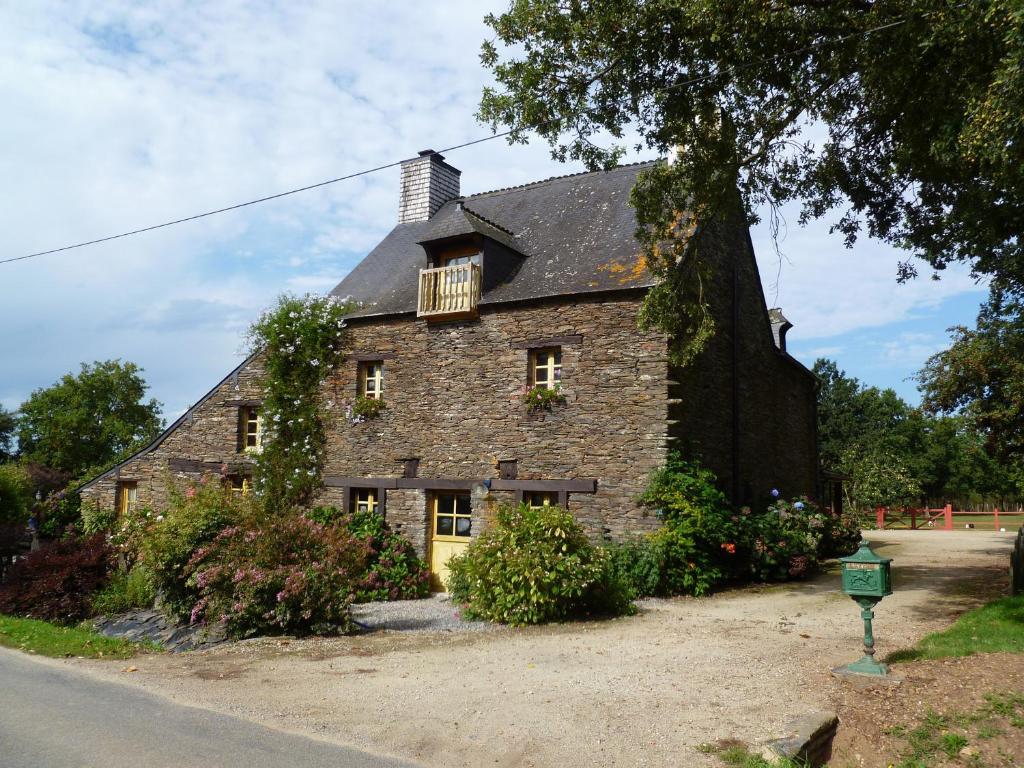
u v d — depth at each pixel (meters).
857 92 8.98
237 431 16.09
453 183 19.02
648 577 10.81
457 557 10.94
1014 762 4.31
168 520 10.64
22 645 8.24
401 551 13.36
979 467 43.34
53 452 31.98
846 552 16.20
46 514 20.84
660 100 8.99
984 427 14.98
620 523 11.67
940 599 9.60
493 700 5.63
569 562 9.10
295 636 8.82
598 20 8.52
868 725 4.91
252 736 4.89
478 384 13.39
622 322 12.11
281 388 15.08
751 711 5.16
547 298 12.80
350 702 5.70
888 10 7.41
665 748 4.59
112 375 33.31
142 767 4.27
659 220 10.26
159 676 6.70
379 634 8.90
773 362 16.81
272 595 9.12
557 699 5.59
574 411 12.33
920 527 27.80
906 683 5.51
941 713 4.90
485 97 9.37
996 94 5.95
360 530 13.41
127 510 17.61
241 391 16.20
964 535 22.45
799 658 6.59
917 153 8.48
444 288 13.98
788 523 13.24
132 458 17.39
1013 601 8.02
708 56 8.53
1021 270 11.45
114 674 6.80
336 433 14.84
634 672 6.31
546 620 9.10
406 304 14.62
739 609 9.59
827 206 10.22
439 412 13.74
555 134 9.48
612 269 12.78
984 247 9.89
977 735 4.59
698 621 8.73
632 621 8.83
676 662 6.61
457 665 6.87
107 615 11.41
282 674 6.70
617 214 14.52
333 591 9.20
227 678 6.58
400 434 14.10
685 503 11.01
